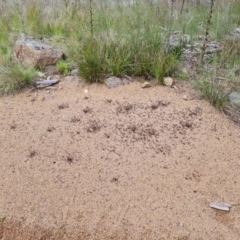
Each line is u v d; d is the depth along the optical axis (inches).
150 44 117.5
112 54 114.3
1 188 72.1
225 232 63.6
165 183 73.0
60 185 72.5
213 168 77.2
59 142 83.4
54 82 110.6
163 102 98.2
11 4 168.1
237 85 104.7
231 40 133.3
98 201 69.1
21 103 100.0
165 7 169.0
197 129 88.3
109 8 164.2
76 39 131.2
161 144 83.2
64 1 169.9
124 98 100.6
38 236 65.1
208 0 195.8
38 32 147.8
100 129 87.5
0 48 132.7
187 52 128.3
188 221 65.4
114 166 76.9
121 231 64.0
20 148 81.9
